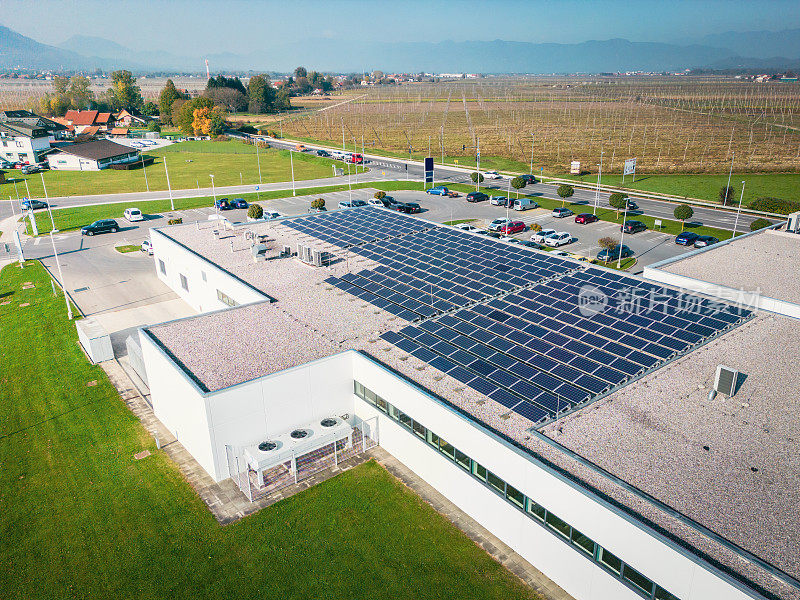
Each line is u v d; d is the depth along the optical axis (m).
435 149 145.12
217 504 26.27
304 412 28.98
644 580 18.20
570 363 27.64
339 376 29.59
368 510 25.70
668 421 23.20
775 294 34.25
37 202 87.56
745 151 128.25
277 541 24.12
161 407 32.09
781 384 25.53
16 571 23.05
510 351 29.03
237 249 47.06
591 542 19.75
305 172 116.94
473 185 99.88
